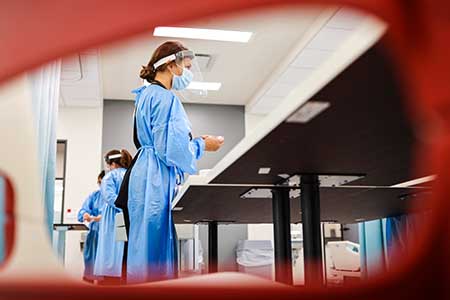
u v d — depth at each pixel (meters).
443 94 0.25
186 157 1.55
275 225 1.89
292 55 5.74
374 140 1.07
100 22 0.21
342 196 2.12
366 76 0.64
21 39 0.22
